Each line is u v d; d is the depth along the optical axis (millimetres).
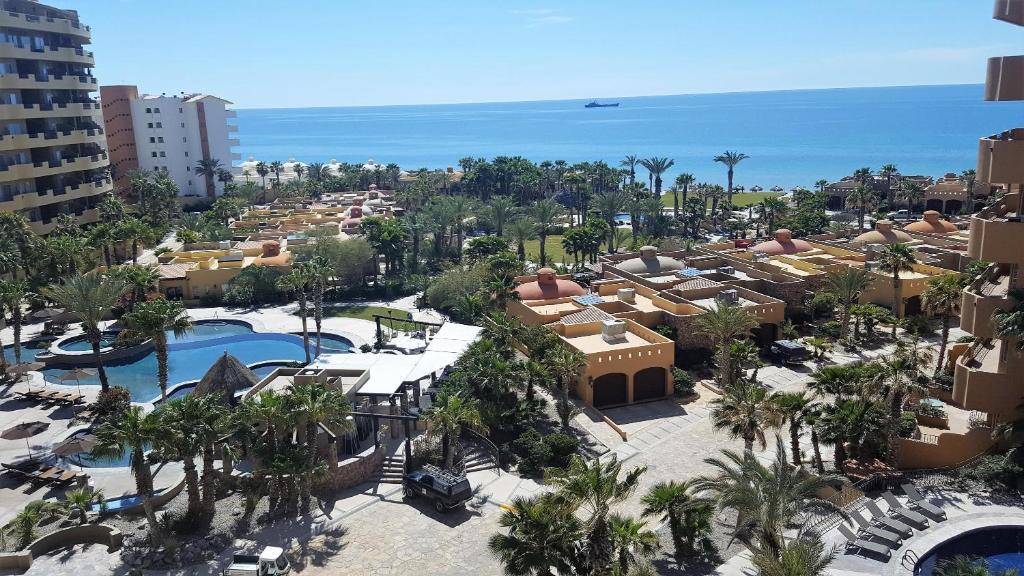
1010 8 38188
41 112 91062
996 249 38969
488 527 37781
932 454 41094
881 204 149125
